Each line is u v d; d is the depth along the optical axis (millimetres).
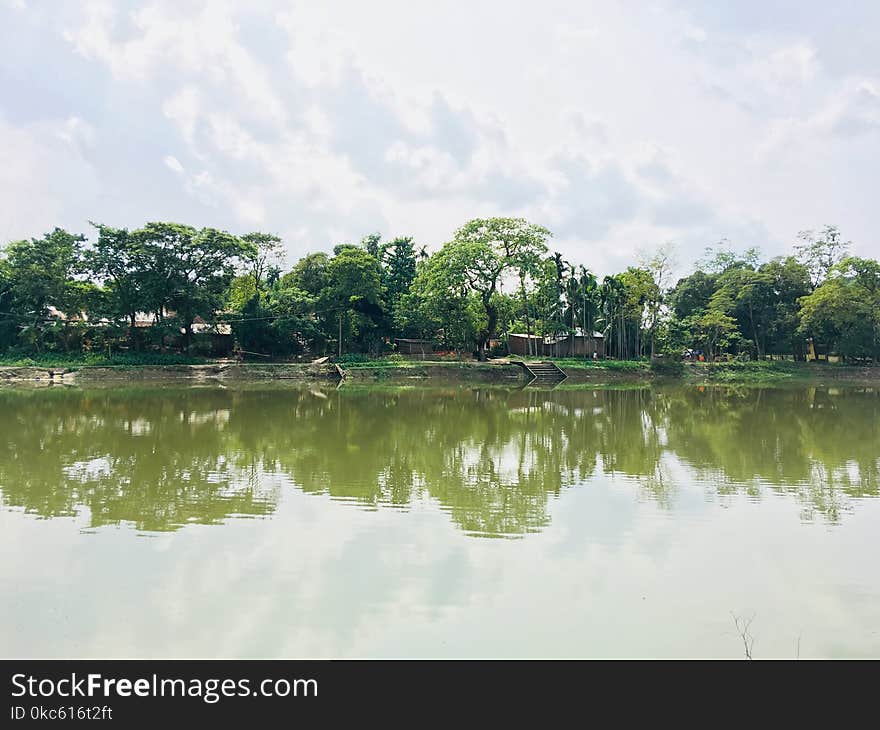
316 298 61031
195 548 10438
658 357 64688
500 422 27062
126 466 16781
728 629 7906
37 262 52250
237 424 25188
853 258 65688
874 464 17734
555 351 66000
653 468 17188
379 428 24656
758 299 69125
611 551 10508
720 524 12008
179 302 54281
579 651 7375
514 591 8891
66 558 9977
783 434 23578
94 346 56719
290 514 12383
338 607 8336
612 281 64812
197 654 7266
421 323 63188
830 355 74000
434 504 13242
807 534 11469
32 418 26453
